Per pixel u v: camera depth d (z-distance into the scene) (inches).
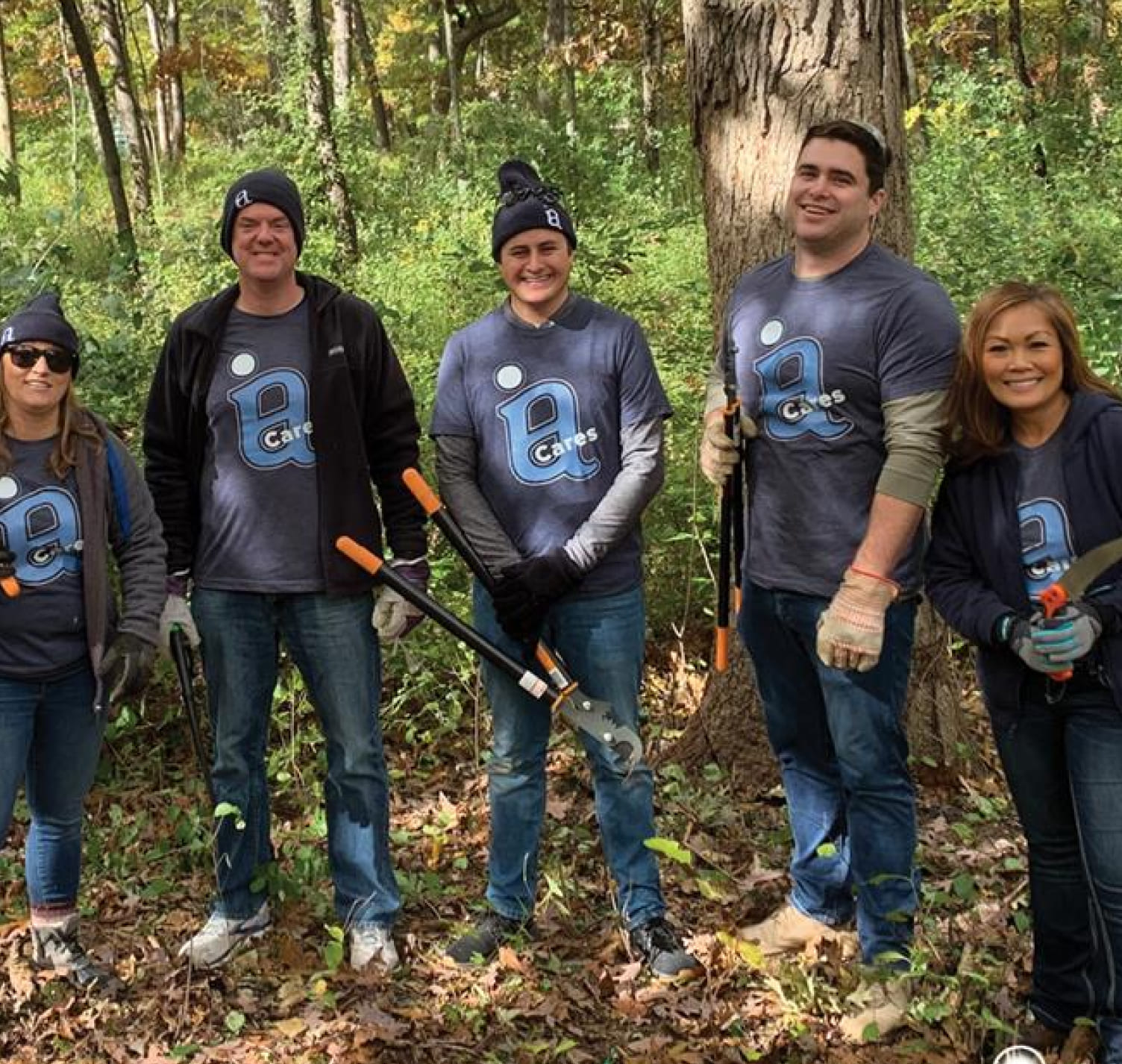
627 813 145.7
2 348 127.3
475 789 190.4
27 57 1210.6
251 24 1235.9
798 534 132.6
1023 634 113.7
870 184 128.5
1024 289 114.4
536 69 996.6
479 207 581.3
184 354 140.2
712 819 176.7
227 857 148.3
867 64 170.7
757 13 171.0
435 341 342.3
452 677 214.2
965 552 121.0
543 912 157.6
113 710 148.0
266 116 884.0
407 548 144.4
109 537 138.0
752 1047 131.6
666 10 872.9
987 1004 131.6
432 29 976.9
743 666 187.0
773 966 143.7
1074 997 125.6
